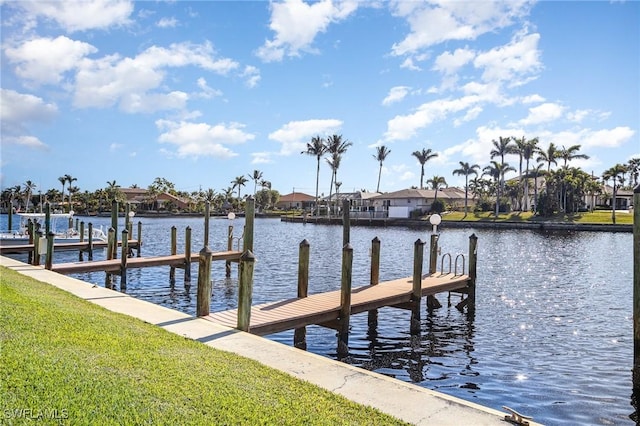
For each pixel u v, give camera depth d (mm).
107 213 102250
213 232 58906
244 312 9125
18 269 16156
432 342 12414
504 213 81000
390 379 6625
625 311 16062
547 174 77500
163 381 5625
